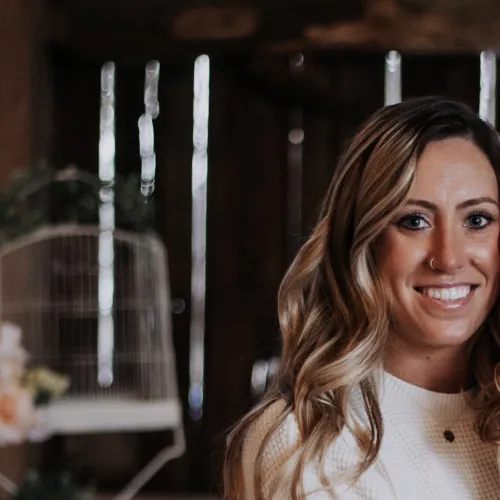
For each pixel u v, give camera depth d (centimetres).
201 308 587
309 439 151
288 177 598
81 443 559
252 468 156
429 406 162
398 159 152
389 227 155
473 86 593
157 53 561
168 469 571
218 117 589
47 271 535
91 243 547
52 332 543
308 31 541
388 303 157
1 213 394
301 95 586
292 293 167
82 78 580
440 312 153
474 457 160
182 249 588
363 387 158
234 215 591
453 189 151
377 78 598
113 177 579
